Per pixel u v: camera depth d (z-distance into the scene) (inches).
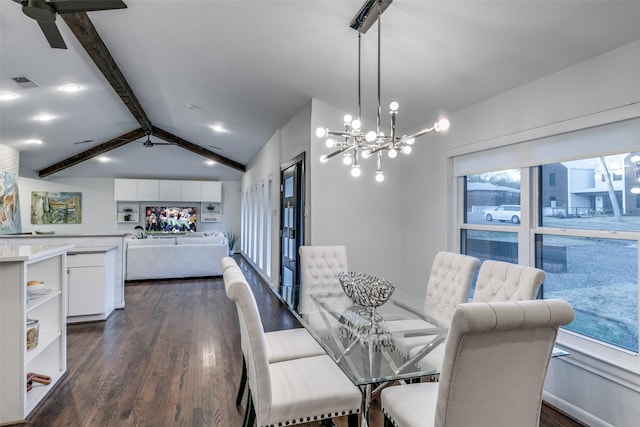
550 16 79.8
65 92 188.2
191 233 388.5
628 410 80.1
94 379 108.3
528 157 109.9
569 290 100.3
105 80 184.2
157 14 117.2
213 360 122.8
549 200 106.0
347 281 98.7
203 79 167.8
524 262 112.0
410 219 164.7
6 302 86.5
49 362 108.7
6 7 111.7
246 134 259.0
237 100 187.6
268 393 64.1
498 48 95.5
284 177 216.4
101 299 168.7
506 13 82.0
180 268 274.7
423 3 85.0
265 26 111.7
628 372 79.7
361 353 71.8
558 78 98.7
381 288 91.2
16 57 143.6
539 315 47.4
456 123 137.2
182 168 403.2
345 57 119.2
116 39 139.5
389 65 116.4
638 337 83.0
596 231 92.5
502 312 46.0
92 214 394.6
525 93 108.7
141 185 399.2
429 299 111.0
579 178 96.9
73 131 261.4
